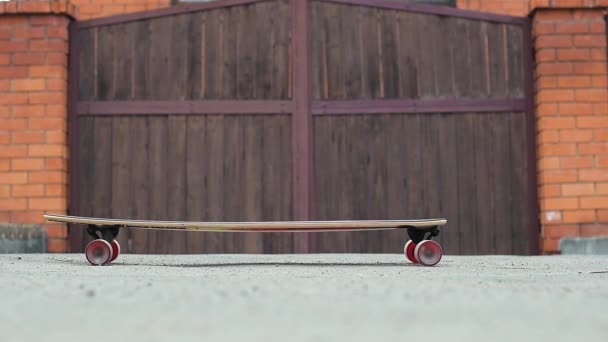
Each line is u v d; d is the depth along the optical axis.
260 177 7.34
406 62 7.42
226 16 7.46
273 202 7.32
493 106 7.37
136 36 7.45
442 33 7.43
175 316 2.37
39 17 7.30
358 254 7.07
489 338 1.96
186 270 4.76
